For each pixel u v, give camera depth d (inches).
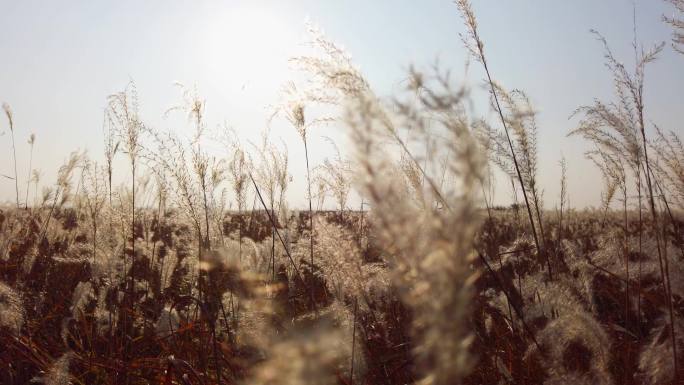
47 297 172.6
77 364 129.0
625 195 122.3
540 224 126.3
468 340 19.7
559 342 90.9
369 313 113.1
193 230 144.6
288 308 117.5
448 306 19.3
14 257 212.8
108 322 145.3
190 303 152.7
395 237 21.0
